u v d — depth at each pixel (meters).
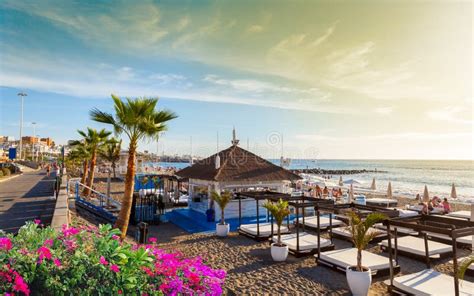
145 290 3.16
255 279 7.89
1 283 2.68
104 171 55.94
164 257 3.63
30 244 3.31
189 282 3.40
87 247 3.33
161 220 16.08
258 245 11.37
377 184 46.12
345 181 27.98
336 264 8.38
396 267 8.13
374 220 6.84
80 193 20.33
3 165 47.44
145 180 22.67
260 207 17.80
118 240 3.75
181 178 20.72
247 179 16.88
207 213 16.05
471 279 8.06
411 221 8.08
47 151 134.00
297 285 7.48
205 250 10.71
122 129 11.30
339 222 13.98
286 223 15.23
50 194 20.72
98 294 2.94
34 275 2.85
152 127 11.03
